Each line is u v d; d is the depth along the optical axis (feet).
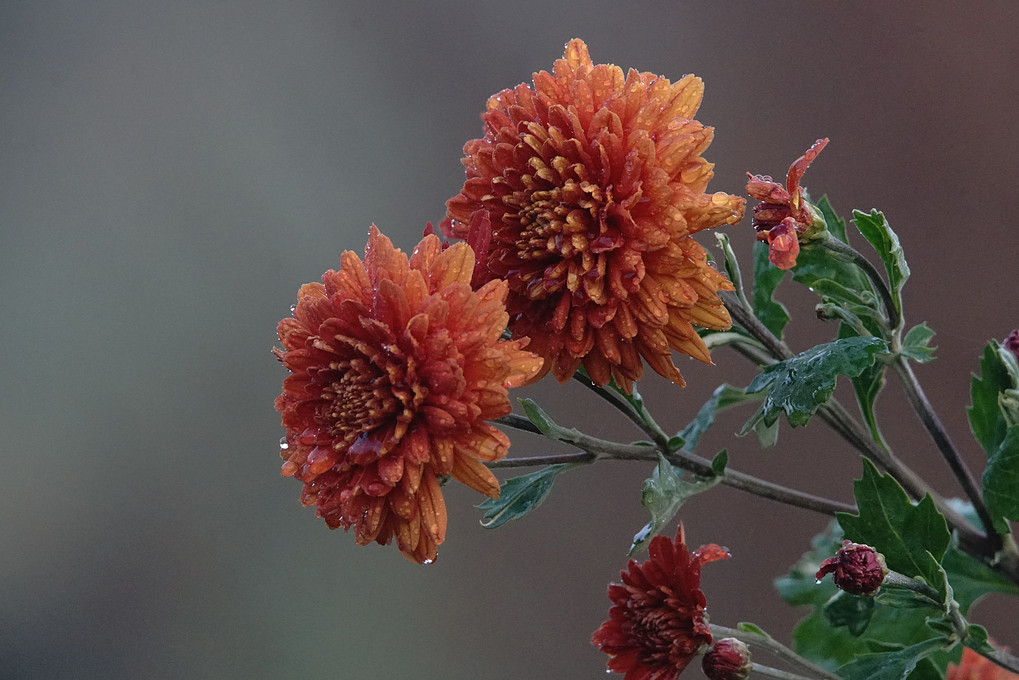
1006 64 4.82
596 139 2.93
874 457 3.08
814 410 2.94
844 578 2.95
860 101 4.99
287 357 2.95
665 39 5.21
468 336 2.90
